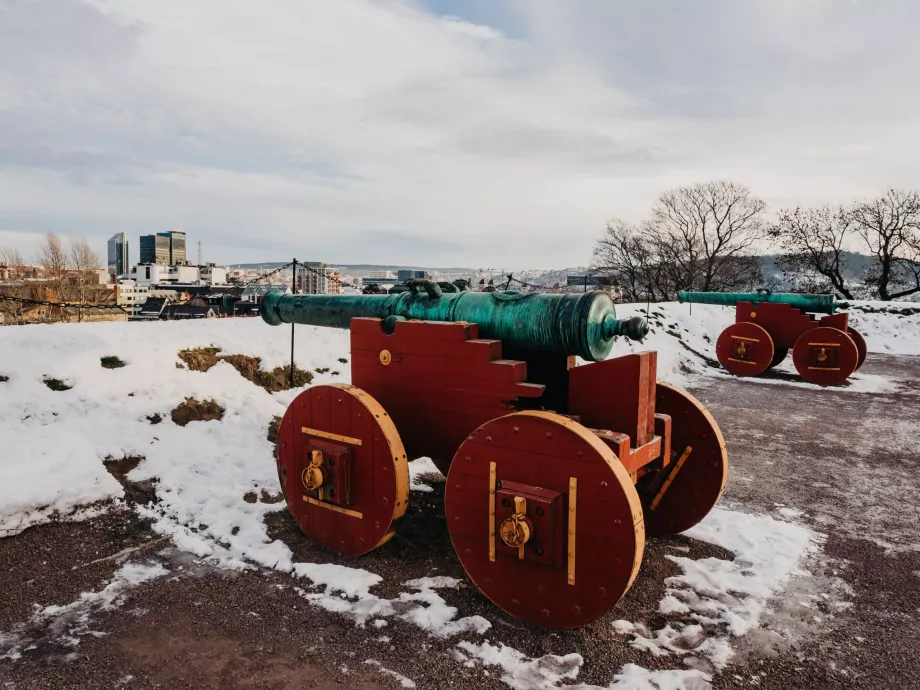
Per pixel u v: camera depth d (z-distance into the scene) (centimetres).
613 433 287
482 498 290
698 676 247
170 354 590
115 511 397
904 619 299
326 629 279
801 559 365
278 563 341
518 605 285
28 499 371
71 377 502
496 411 329
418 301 383
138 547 359
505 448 282
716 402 880
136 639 270
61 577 323
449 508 302
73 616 287
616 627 285
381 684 242
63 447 427
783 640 278
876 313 1858
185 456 473
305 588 317
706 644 273
